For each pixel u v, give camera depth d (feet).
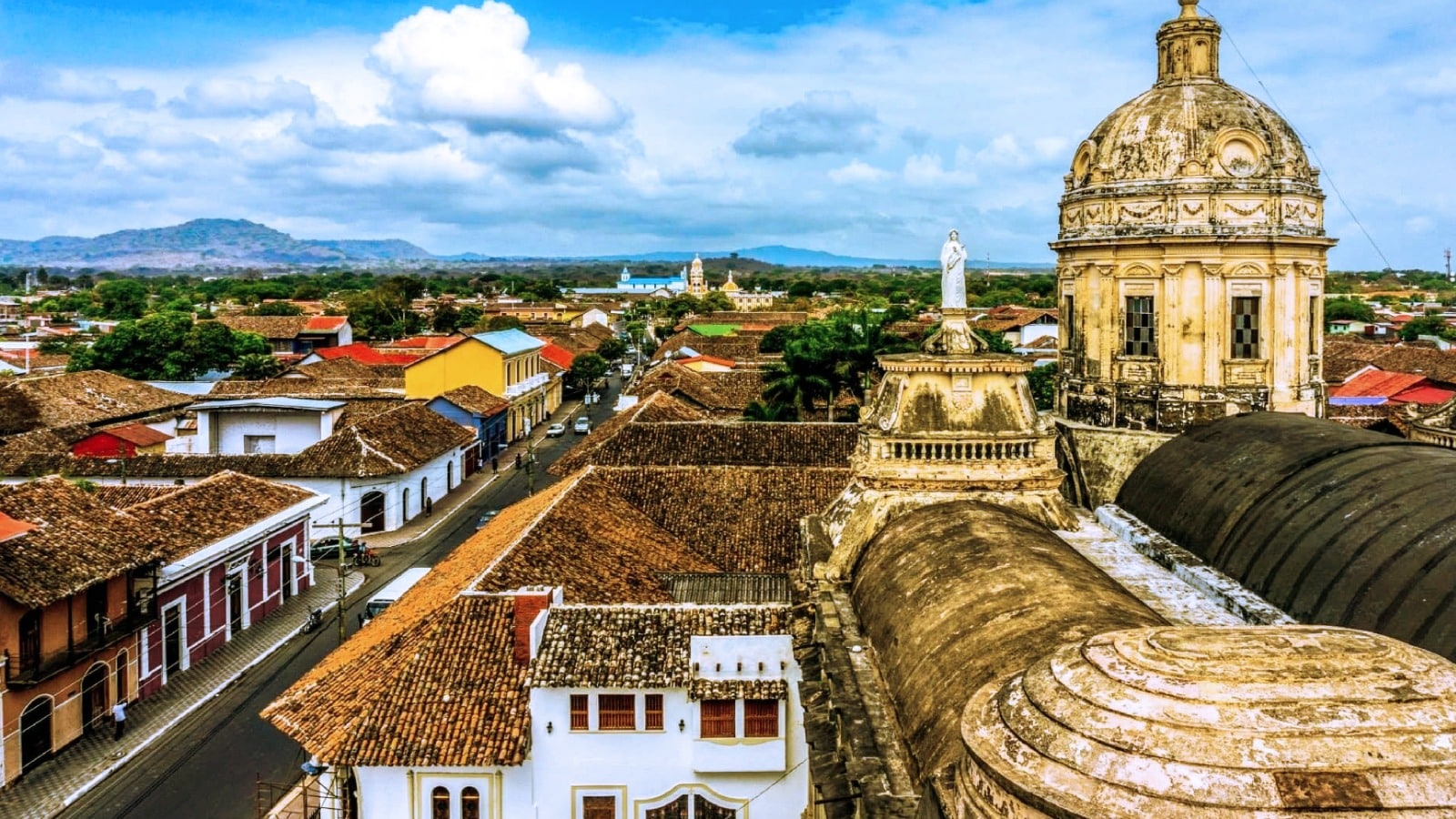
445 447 237.25
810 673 67.31
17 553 113.29
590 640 94.32
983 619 53.06
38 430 226.17
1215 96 95.40
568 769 91.15
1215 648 26.89
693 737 91.04
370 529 209.36
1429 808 22.52
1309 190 92.27
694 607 97.25
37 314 651.25
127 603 128.06
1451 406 91.50
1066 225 103.09
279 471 203.62
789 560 128.57
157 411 278.05
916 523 76.64
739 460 164.55
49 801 103.45
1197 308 92.48
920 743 46.34
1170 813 23.15
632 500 141.59
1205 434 87.61
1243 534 70.33
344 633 150.10
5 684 106.52
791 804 91.56
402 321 584.81
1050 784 25.13
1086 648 28.84
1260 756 23.48
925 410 83.76
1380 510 62.44
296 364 357.20
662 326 603.26
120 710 118.73
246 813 100.83
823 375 208.64
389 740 88.74
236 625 153.58
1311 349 94.63
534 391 347.15
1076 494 94.12
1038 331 418.10
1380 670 25.79
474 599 102.01
